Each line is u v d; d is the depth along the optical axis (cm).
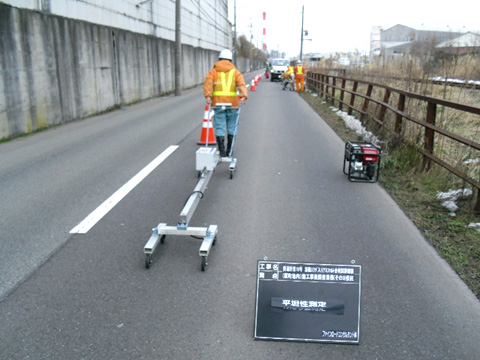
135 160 843
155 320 327
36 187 666
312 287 303
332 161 839
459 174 564
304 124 1341
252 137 1109
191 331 314
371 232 488
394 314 335
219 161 721
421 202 586
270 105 1934
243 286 375
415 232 489
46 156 880
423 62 1092
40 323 322
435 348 297
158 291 367
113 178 715
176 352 292
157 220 525
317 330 301
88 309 341
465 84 902
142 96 2134
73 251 442
